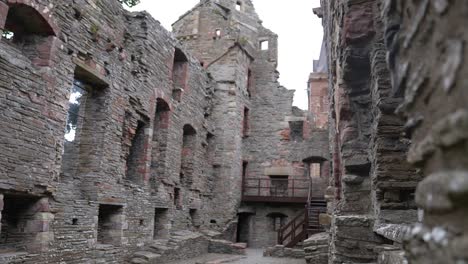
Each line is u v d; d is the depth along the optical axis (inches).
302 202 731.4
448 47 53.2
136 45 465.7
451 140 51.7
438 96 57.0
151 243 479.5
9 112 279.0
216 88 762.2
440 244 53.4
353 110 249.4
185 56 602.5
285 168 808.9
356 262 210.4
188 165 636.7
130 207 435.5
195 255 562.9
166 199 530.3
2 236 307.6
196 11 871.1
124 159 429.4
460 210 51.6
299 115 852.0
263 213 772.0
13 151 280.1
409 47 68.2
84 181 378.6
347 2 225.8
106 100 396.2
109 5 403.2
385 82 200.7
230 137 743.1
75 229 346.9
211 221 712.4
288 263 500.4
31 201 310.0
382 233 169.3
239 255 589.9
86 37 364.2
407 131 71.1
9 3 281.6
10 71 281.9
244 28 895.1
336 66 299.1
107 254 389.7
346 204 248.8
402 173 193.6
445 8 53.9
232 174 732.7
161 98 514.6
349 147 249.9
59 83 327.3
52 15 318.7
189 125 620.4
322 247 444.8
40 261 304.7
